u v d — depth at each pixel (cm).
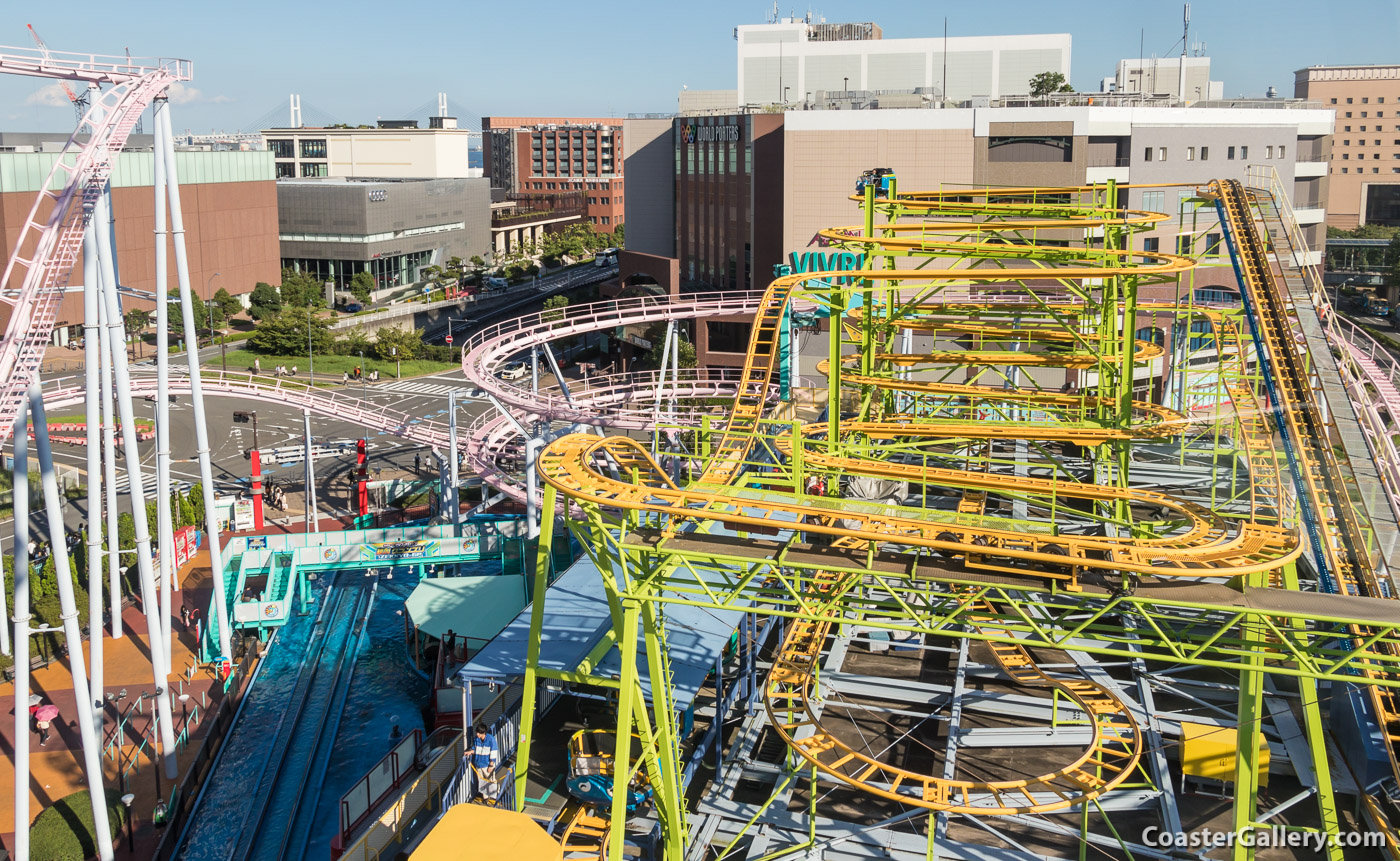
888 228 5447
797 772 3794
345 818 4053
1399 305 15400
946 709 4334
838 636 4788
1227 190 6331
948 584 2922
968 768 3959
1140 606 2819
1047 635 2850
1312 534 4050
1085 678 4306
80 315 13525
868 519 2967
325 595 7150
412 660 6091
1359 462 4325
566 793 3966
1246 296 5434
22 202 12381
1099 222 5397
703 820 3697
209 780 4903
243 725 5416
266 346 13950
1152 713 4028
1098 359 5638
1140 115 11019
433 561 6681
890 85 15175
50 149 13700
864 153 11188
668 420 6900
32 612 6038
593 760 3856
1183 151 11194
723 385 9862
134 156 14088
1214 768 3712
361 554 6675
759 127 11900
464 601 5894
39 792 4669
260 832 4497
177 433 10519
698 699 4575
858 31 16012
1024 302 8725
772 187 11800
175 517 7525
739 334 12181
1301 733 3931
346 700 5700
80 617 6181
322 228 17238
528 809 3869
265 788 4831
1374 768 3491
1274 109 11281
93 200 4869
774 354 5034
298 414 11362
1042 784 3325
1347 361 5188
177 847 4384
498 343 7512
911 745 4128
